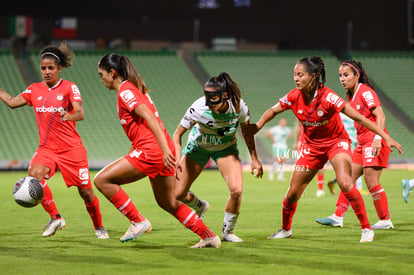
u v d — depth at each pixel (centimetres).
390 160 7206
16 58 8494
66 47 1692
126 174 1398
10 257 1344
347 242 1598
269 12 10062
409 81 8856
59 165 1647
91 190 1664
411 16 9681
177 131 1562
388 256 1359
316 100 1564
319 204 2883
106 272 1168
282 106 1636
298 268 1211
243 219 2234
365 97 1834
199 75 8856
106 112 7775
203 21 10075
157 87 8331
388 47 10019
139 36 9938
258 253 1402
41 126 1656
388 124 7975
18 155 6831
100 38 9706
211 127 1541
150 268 1210
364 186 4459
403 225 2000
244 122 1593
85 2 9569
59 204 2928
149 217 2286
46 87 1670
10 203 2970
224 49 9769
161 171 1396
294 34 10150
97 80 8288
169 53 9075
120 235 1755
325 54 9300
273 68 9012
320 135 1620
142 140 1384
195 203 1823
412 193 3644
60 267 1221
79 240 1639
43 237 1705
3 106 7519
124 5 9762
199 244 1493
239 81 8631
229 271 1178
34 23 9375
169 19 9950
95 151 7075
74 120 1602
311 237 1705
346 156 1602
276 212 2509
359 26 10081
